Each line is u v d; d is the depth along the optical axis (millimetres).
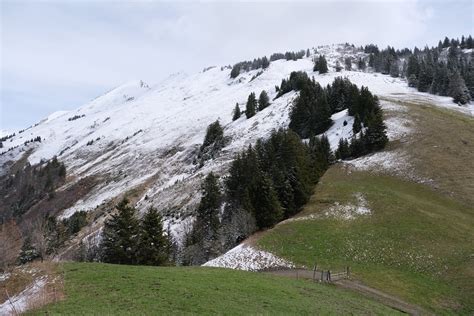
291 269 44375
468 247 46344
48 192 180500
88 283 28766
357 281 40469
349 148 87688
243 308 25688
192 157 155375
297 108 120250
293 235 52500
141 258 52688
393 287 39375
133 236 53219
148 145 194875
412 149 80562
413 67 183750
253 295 29109
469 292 38250
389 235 49906
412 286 39719
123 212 54062
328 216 57125
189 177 118375
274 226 58938
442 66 171000
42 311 23297
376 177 73812
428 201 62750
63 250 79250
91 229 105125
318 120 111375
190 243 70500
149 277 31016
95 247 71750
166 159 167500
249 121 147250
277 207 61500
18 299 26984
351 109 108875
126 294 26547
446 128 88562
